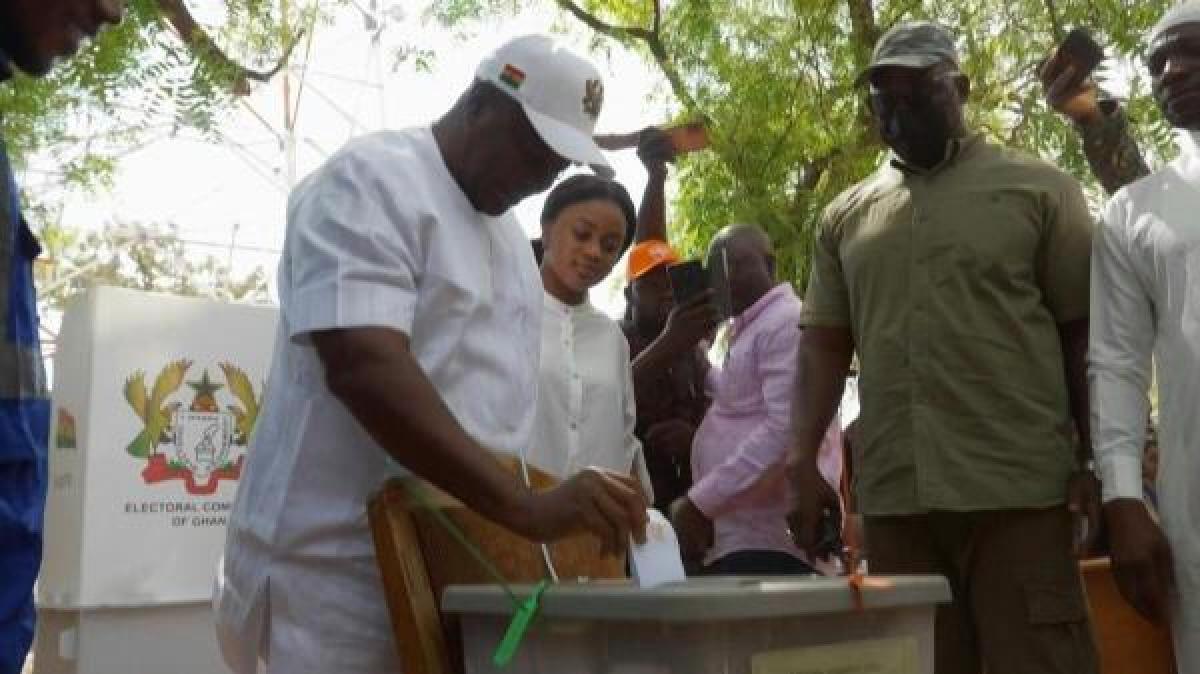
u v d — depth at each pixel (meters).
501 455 2.17
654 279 4.66
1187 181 3.04
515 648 1.82
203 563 4.51
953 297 3.17
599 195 3.89
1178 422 2.96
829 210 3.59
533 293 2.34
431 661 1.91
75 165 6.30
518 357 2.26
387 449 1.93
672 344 4.18
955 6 6.73
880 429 3.27
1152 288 3.04
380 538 1.96
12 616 1.80
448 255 2.12
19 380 1.82
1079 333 3.24
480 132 2.18
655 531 1.98
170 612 4.42
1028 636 3.05
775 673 1.72
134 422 4.34
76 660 4.23
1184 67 3.03
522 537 1.96
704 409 4.50
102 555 4.25
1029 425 3.10
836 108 6.68
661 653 1.67
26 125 5.75
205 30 5.93
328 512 2.12
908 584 1.89
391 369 1.92
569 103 2.16
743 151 6.62
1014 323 3.13
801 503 3.49
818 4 6.73
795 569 3.91
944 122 3.25
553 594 1.76
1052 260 3.21
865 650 1.85
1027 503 3.05
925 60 3.21
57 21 1.92
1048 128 6.12
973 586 3.16
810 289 3.61
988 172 3.26
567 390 3.73
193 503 4.49
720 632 1.66
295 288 2.01
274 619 2.14
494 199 2.21
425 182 2.15
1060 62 3.52
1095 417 3.05
